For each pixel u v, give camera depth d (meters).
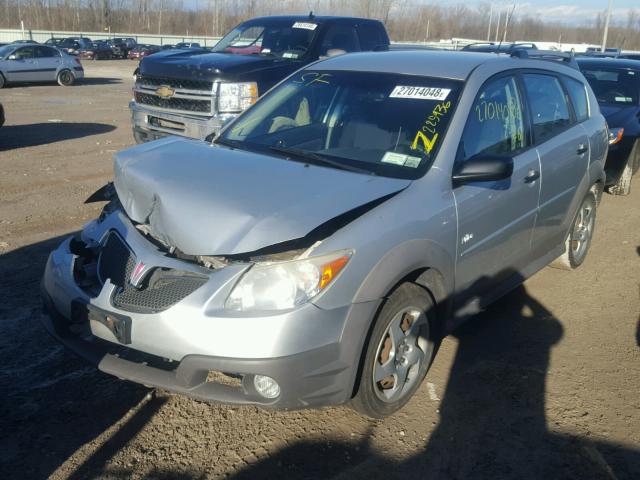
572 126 5.12
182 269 3.00
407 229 3.21
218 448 3.14
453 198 3.55
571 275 5.66
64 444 3.12
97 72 31.78
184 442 3.18
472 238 3.76
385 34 9.36
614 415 3.53
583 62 9.41
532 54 5.30
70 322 3.45
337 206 3.07
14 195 7.52
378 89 4.14
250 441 3.20
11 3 76.62
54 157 9.85
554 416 3.50
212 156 3.71
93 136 11.95
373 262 3.03
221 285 2.88
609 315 4.84
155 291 3.04
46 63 21.83
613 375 3.96
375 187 3.31
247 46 8.65
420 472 3.03
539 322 4.67
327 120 4.10
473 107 3.89
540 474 3.05
